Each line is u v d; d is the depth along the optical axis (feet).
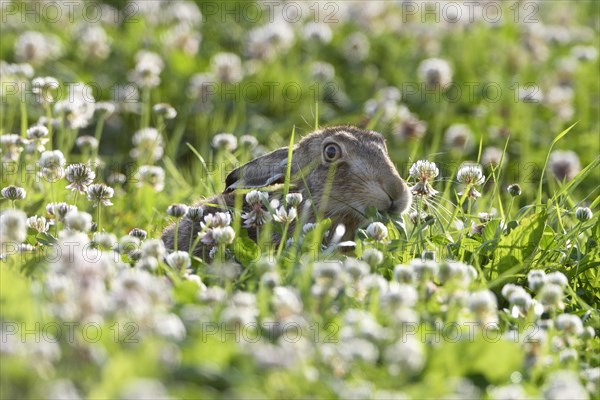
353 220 36.45
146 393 19.08
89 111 45.14
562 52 71.36
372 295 26.84
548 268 32.76
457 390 22.40
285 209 33.32
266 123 57.21
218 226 31.78
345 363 22.91
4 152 42.04
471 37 70.03
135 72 58.29
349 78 64.85
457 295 27.22
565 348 26.78
